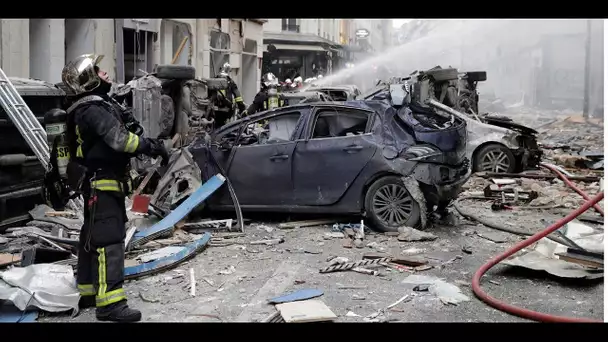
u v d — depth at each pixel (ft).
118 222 16.10
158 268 19.94
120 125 15.74
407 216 25.38
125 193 16.37
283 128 27.61
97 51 49.60
